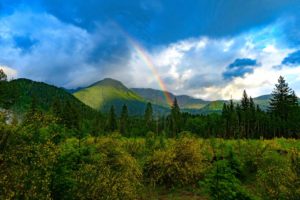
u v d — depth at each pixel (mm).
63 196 11688
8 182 9492
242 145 27562
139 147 27656
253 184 20828
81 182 12102
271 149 25984
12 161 10133
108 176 13375
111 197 12734
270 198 13453
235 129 85188
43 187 9977
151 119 112062
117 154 19219
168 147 25047
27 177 10023
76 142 16688
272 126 81938
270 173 14078
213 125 93562
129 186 15305
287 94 87250
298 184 12898
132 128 94562
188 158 23016
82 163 13453
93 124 72188
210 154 25938
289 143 33000
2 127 10398
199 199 19766
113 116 93750
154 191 21906
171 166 22531
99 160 14859
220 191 14383
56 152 11180
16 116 11625
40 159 10477
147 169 23453
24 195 9555
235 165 22422
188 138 25453
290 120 78750
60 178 11672
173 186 22375
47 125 12422
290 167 13594
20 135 10859
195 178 22938
